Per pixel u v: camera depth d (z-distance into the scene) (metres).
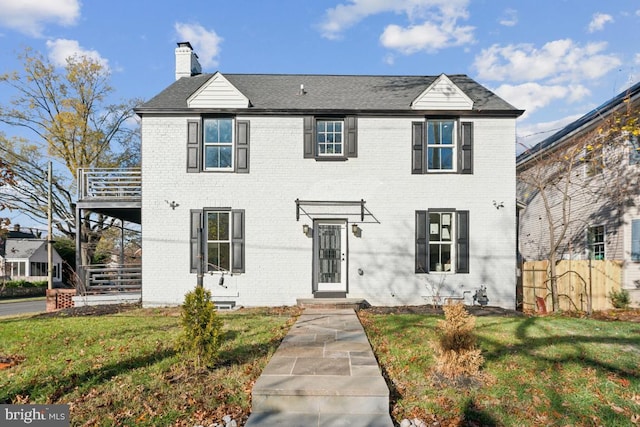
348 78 13.66
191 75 14.11
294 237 11.23
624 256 11.68
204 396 4.68
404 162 11.31
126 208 12.20
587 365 5.54
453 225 11.32
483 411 4.35
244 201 11.26
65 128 22.83
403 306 10.95
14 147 21.73
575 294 10.92
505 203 11.26
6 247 37.38
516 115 11.30
